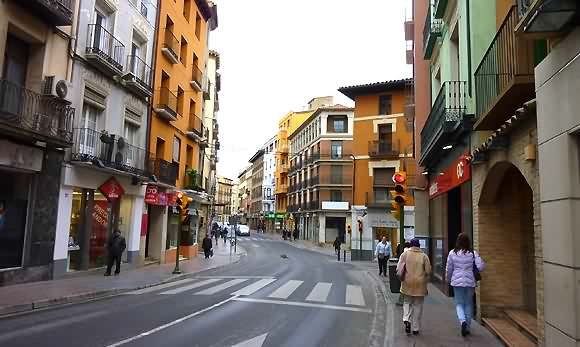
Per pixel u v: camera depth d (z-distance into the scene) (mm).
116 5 19547
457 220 14203
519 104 7645
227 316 10148
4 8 13250
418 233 19500
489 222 9984
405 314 8703
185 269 22406
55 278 15586
